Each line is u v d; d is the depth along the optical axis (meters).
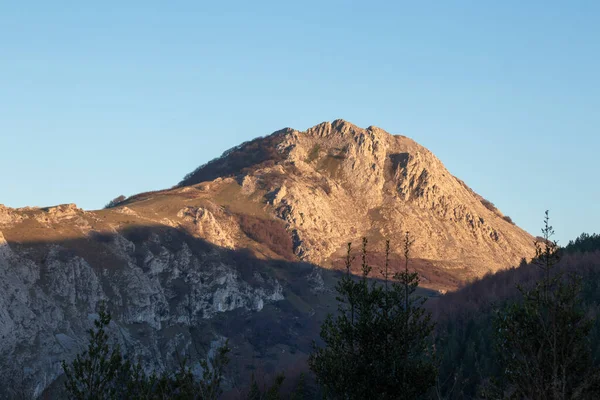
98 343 47.59
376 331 50.31
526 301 41.41
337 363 50.09
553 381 38.31
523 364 40.12
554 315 39.94
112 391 45.44
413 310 51.69
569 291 40.72
